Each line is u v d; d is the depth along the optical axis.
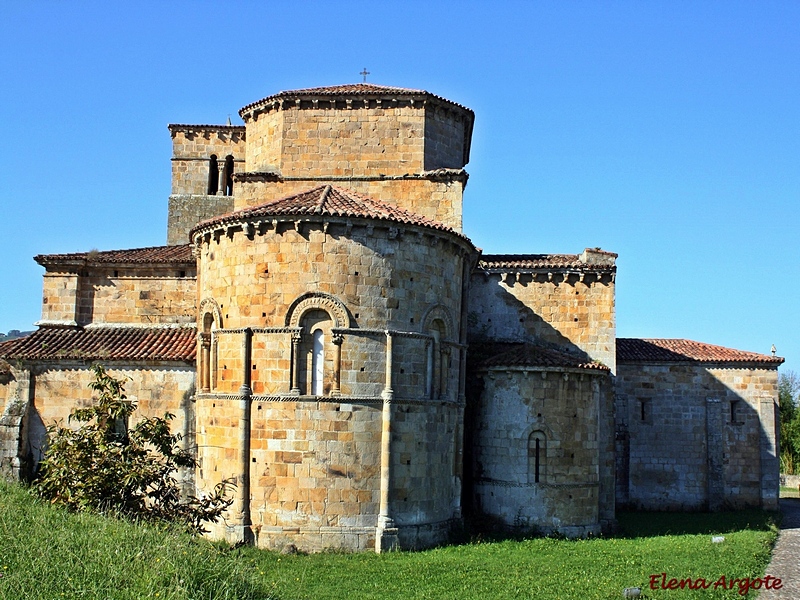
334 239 28.00
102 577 16.50
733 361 45.53
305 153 35.09
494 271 38.44
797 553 31.31
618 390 45.50
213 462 28.70
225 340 28.88
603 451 36.16
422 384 28.89
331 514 27.08
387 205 31.39
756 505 45.12
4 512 21.11
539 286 38.62
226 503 24.59
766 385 45.69
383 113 35.25
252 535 27.16
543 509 32.34
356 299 27.86
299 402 27.39
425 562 25.64
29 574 16.22
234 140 45.34
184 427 32.66
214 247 30.05
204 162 45.19
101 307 36.75
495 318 38.47
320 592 21.56
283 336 27.75
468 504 34.09
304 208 27.91
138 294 36.75
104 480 22.14
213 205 44.56
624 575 24.62
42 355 33.34
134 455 22.95
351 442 27.36
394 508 27.66
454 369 31.08
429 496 28.84
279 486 27.19
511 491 32.59
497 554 27.69
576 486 32.88
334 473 27.19
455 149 36.66
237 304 28.69
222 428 28.44
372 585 22.52
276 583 20.61
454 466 30.98
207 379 30.42
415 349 28.73
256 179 34.91
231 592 17.38
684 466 44.91
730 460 45.47
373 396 27.69
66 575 16.27
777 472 45.19
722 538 32.59
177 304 36.62
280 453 27.31
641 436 45.22
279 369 27.69
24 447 32.88
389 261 28.44
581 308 38.34
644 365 45.69
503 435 33.12
